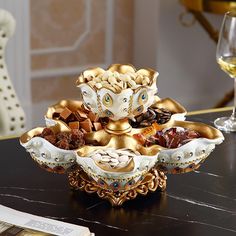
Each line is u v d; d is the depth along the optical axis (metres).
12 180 1.50
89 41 3.74
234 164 1.59
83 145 1.41
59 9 3.60
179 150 1.38
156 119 1.50
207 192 1.46
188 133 1.43
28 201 1.42
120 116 1.39
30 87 3.60
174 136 1.41
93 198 1.43
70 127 1.46
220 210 1.39
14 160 1.59
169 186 1.48
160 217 1.37
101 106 1.38
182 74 3.81
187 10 3.52
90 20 3.70
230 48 1.77
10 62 3.46
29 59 3.51
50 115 1.51
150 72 1.46
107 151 1.37
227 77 3.96
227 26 1.76
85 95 1.40
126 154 1.37
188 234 1.31
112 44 3.79
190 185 1.49
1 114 2.09
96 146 1.40
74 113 1.49
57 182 1.49
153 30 3.68
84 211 1.38
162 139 1.41
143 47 3.78
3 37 2.12
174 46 3.74
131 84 1.39
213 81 3.93
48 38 3.63
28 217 1.32
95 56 3.79
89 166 1.34
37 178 1.51
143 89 1.38
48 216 1.37
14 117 2.11
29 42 3.48
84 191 1.45
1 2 3.36
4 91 2.11
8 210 1.35
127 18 3.79
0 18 2.10
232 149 1.68
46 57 3.66
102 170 1.32
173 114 1.54
